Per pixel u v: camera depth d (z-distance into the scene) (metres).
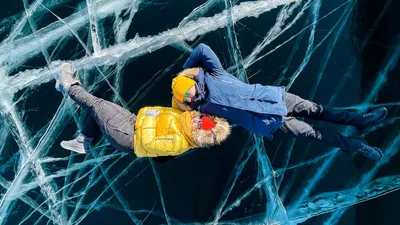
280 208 3.06
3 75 2.89
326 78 3.03
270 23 3.03
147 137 2.21
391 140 3.04
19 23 2.91
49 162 2.94
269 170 3.05
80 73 2.90
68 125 2.92
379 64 3.06
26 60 2.91
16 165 2.92
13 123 2.90
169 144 2.18
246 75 2.98
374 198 3.06
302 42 3.04
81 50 2.93
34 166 2.93
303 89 3.01
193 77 2.29
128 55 2.95
